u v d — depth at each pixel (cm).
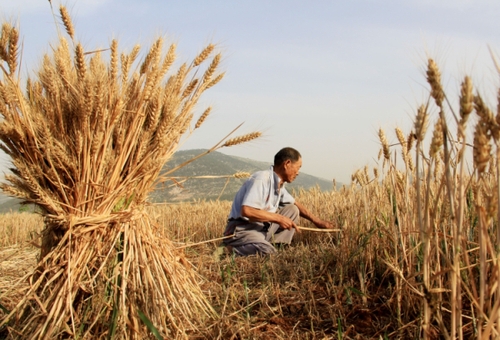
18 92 250
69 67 275
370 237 394
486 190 296
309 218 643
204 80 297
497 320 203
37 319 260
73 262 262
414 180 328
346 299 356
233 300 352
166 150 292
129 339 264
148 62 279
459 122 183
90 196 275
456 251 203
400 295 298
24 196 258
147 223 296
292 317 335
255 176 601
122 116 281
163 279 285
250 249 588
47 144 254
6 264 504
